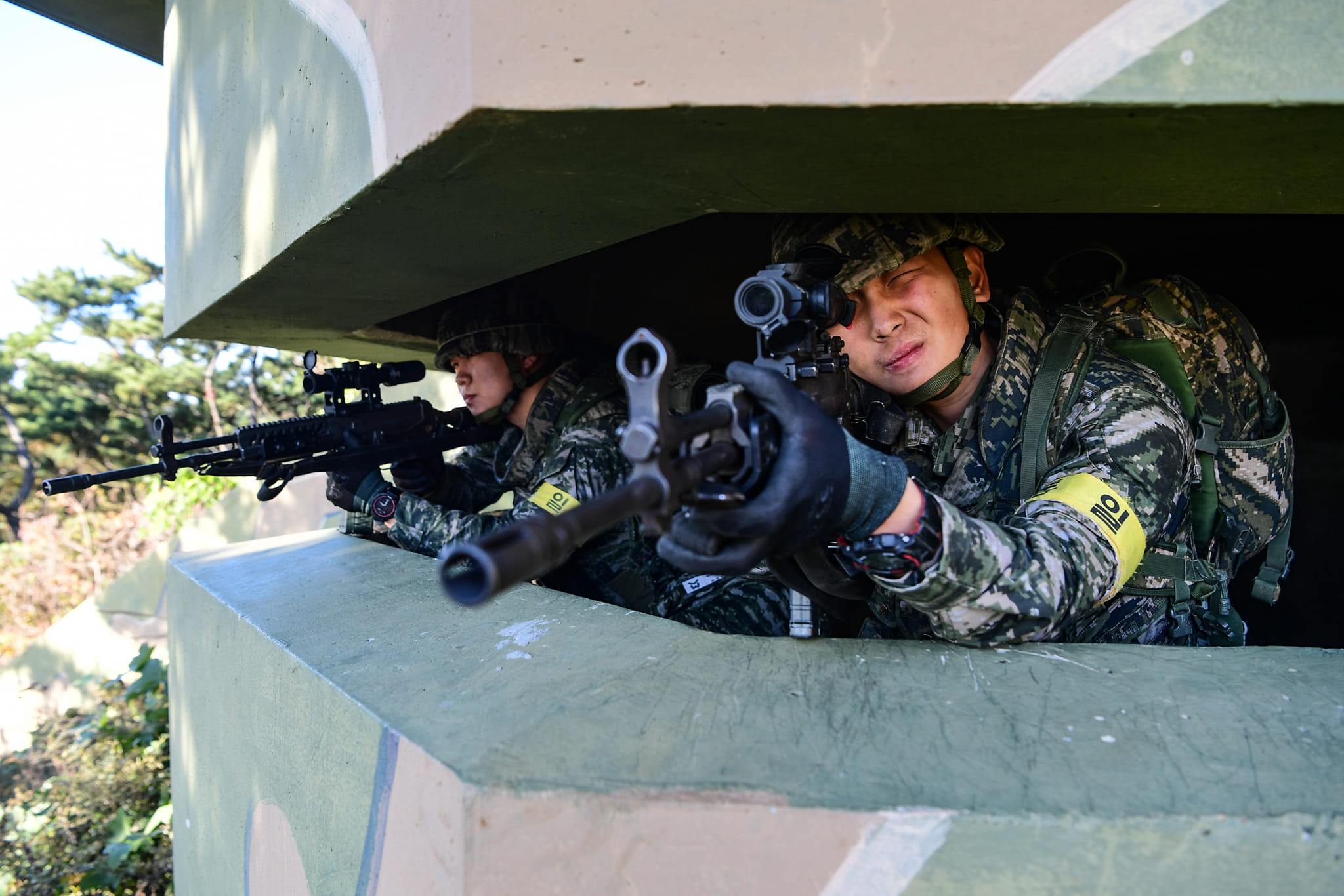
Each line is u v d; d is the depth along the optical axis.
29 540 15.54
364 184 1.35
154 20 3.58
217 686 2.04
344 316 2.42
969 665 1.27
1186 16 1.05
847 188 1.36
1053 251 3.34
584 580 2.62
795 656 1.31
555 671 1.30
